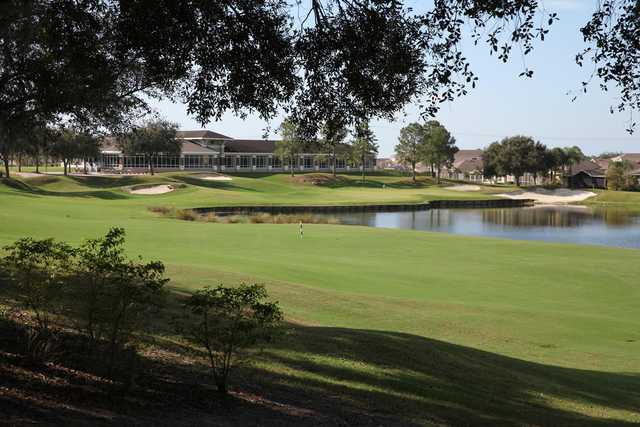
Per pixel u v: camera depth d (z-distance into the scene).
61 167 144.38
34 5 9.78
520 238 52.38
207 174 107.12
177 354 9.54
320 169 139.25
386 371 10.46
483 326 16.34
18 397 6.26
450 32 8.84
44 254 8.34
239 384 8.66
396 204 81.88
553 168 141.50
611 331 16.92
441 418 8.62
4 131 12.25
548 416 9.56
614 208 93.50
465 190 121.50
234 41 9.55
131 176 89.50
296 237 34.50
